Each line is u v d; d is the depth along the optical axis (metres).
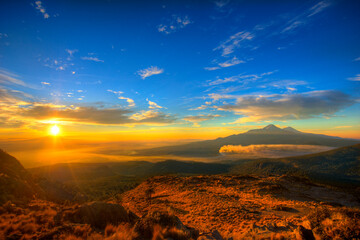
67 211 10.91
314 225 8.22
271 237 9.36
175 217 10.59
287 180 56.53
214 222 19.69
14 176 22.39
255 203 29.22
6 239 6.96
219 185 50.44
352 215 7.32
